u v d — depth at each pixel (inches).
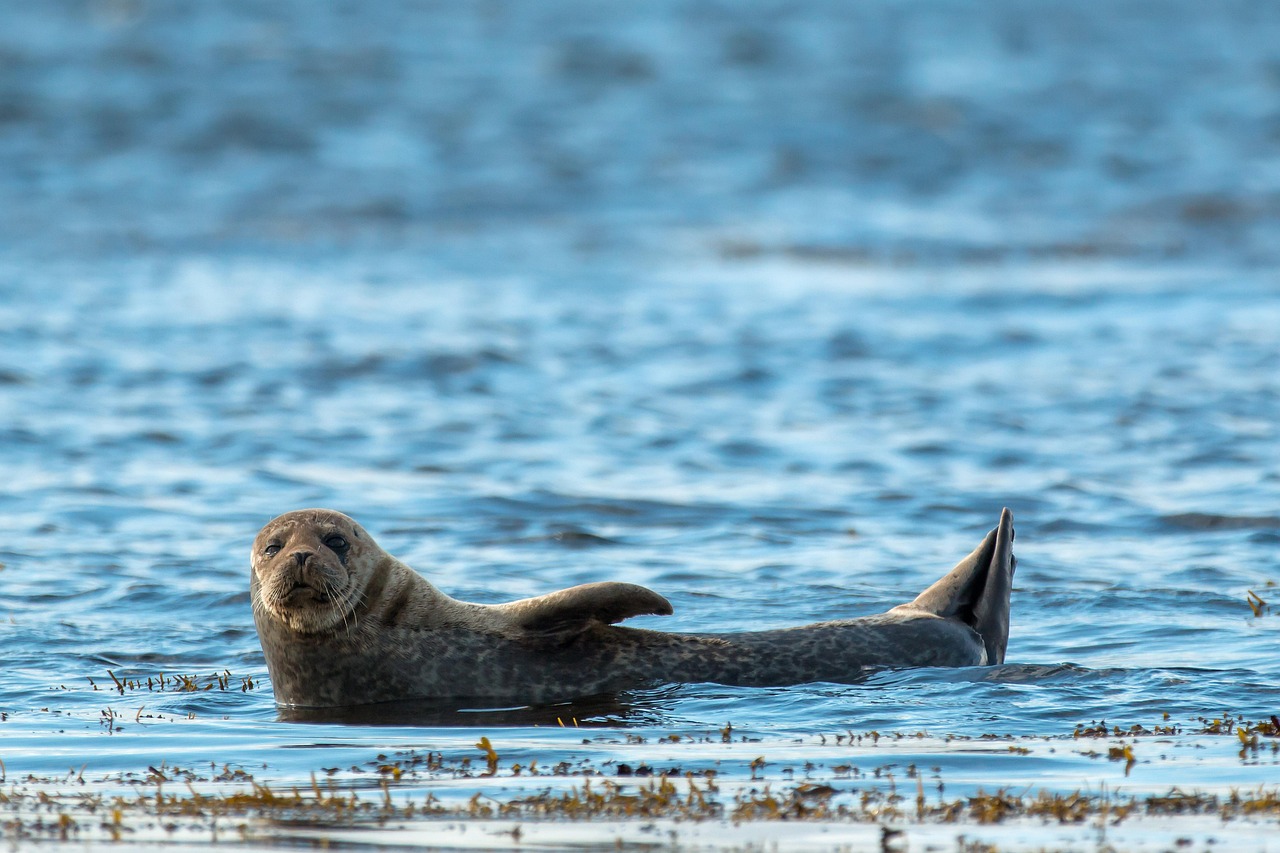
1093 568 1894.7
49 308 4318.4
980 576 1485.0
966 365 3646.7
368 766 1125.1
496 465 2588.6
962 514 2230.6
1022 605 1715.1
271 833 941.8
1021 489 2383.1
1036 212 6673.2
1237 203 6737.2
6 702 1373.0
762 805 993.5
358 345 3821.4
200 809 1003.3
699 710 1291.8
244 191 6786.4
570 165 7495.1
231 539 2087.8
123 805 1018.1
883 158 7716.5
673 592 1768.0
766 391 3316.9
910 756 1121.4
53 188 6722.4
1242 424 2866.6
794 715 1267.2
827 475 2519.7
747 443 2773.1
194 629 1678.2
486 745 1127.6
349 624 1376.7
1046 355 3769.7
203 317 4249.5
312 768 1121.4
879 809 981.8
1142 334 4092.0
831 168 7524.6
